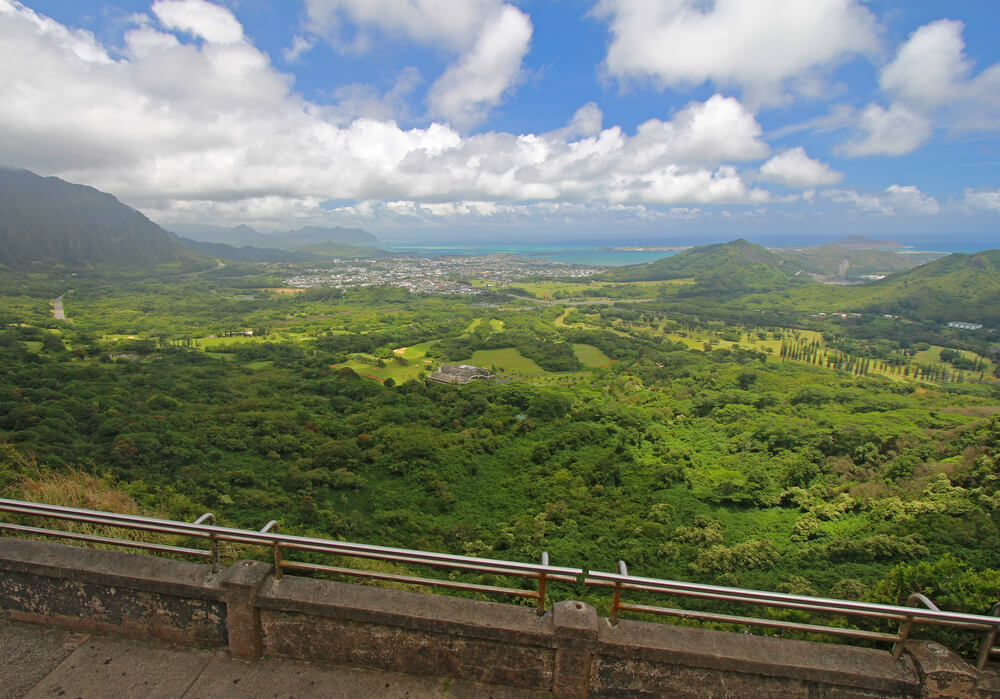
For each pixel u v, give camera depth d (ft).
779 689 9.17
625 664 9.29
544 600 9.47
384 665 9.91
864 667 9.05
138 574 10.25
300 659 10.14
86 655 10.07
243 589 9.79
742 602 8.86
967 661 9.20
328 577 20.24
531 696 9.53
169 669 9.80
